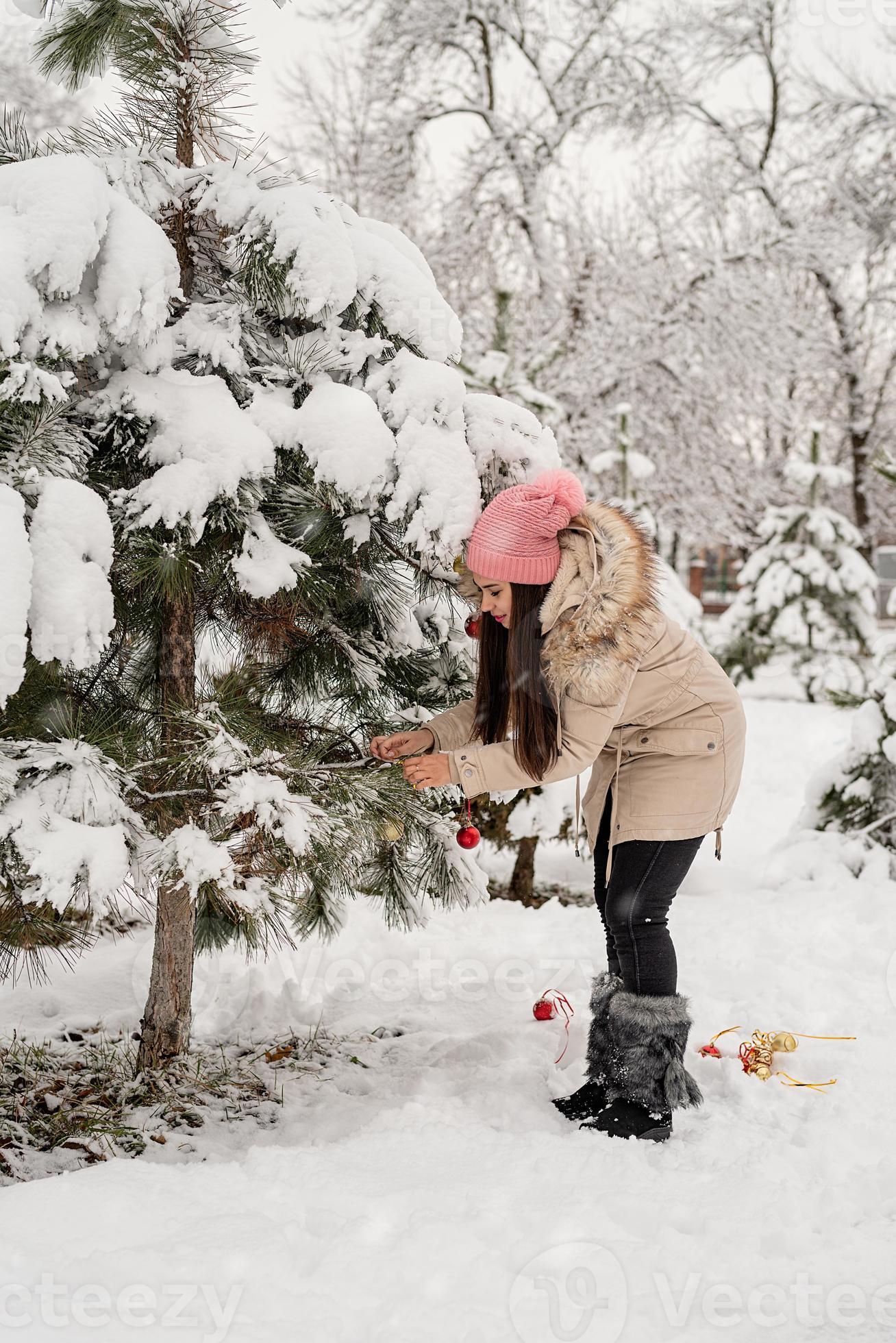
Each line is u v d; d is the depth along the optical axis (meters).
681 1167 2.15
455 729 2.57
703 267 13.05
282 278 2.30
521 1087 2.73
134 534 2.20
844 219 15.05
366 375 2.47
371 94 13.82
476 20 13.55
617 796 2.50
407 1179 1.99
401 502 2.27
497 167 13.63
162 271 2.18
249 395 2.43
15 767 1.96
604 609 2.19
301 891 2.68
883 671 5.27
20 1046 3.00
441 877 2.88
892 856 4.95
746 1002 3.30
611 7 13.66
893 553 21.59
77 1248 1.64
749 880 4.95
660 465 13.82
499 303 7.81
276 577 2.26
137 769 2.26
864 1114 2.47
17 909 1.91
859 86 15.04
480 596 2.50
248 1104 2.70
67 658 1.92
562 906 4.82
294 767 2.30
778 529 13.11
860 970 3.63
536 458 2.51
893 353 18.61
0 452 2.03
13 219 2.04
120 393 2.27
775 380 14.05
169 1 2.42
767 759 8.80
